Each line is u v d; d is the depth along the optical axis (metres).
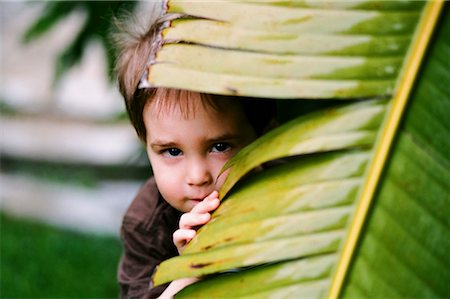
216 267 1.11
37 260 8.11
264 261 1.10
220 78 1.14
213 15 1.18
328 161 1.13
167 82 1.14
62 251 8.44
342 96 1.11
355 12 1.14
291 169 1.15
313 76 1.12
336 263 1.08
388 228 1.09
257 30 1.16
